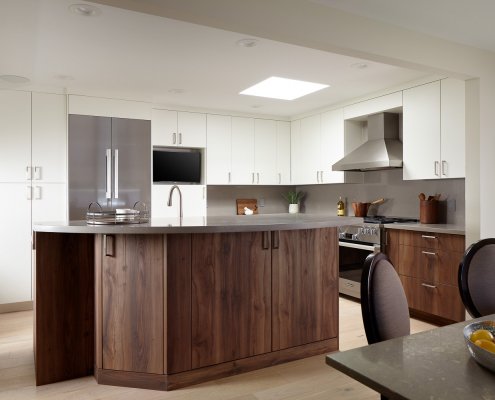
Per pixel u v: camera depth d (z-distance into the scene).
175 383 2.44
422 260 3.68
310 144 5.49
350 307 4.20
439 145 3.81
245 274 2.66
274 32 2.32
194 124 5.21
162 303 2.42
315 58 3.39
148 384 2.45
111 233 2.31
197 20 2.17
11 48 3.15
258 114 5.65
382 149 4.42
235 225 2.34
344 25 2.55
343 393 2.40
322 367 2.74
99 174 4.49
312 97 4.73
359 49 2.61
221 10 2.17
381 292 1.32
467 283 1.82
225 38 2.96
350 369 0.99
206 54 3.29
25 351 3.06
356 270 4.36
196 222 2.62
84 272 2.64
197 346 2.51
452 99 3.70
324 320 2.97
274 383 2.52
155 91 4.45
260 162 5.66
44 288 2.52
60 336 2.57
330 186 5.76
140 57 3.37
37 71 3.74
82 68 3.65
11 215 4.18
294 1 2.38
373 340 1.28
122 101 4.60
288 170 5.88
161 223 2.55
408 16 2.63
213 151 5.33
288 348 2.81
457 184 4.04
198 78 3.96
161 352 2.43
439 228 3.54
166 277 2.41
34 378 2.61
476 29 2.83
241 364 2.64
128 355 2.48
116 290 2.49
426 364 1.01
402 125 4.50
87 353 2.65
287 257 2.81
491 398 0.84
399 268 3.90
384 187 4.90
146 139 4.73
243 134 5.54
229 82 4.09
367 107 4.61
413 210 4.54
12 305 4.20
